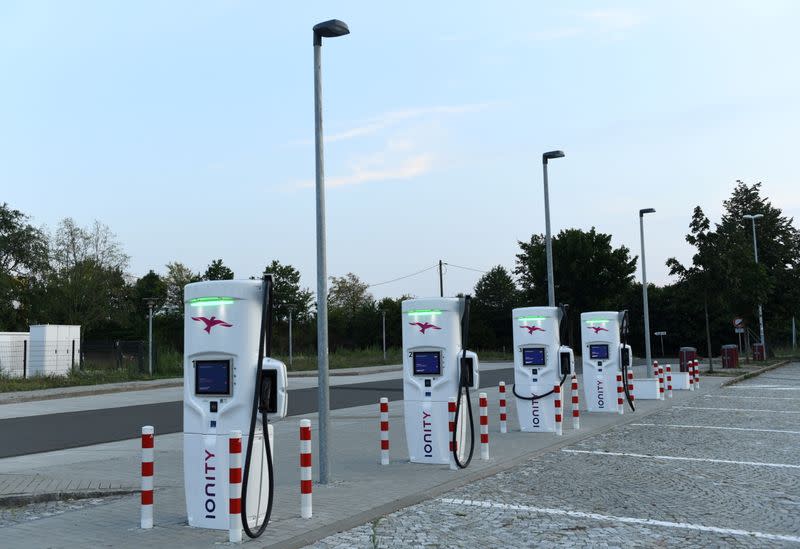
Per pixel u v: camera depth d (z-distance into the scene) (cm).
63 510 798
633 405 1833
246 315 691
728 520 713
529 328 1422
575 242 6084
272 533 663
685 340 6319
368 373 3853
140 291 8081
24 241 6197
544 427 1407
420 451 1059
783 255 5719
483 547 629
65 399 2367
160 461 1112
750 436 1327
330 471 984
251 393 684
